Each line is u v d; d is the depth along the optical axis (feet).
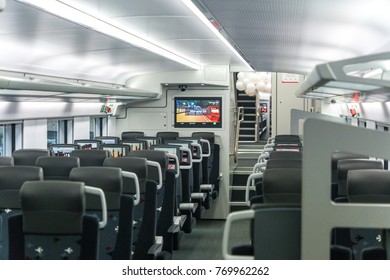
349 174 13.79
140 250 19.11
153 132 41.55
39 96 24.91
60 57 27.14
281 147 29.37
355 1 13.43
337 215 10.03
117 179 15.57
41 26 19.19
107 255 15.74
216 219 40.65
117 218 15.74
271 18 16.46
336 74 9.49
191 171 31.91
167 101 41.32
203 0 14.05
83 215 12.68
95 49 25.99
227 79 39.27
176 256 28.91
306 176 10.03
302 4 14.06
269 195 15.43
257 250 10.50
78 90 25.66
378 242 14.87
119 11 18.88
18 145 29.43
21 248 12.80
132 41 24.20
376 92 13.79
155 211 19.20
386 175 13.73
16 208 15.48
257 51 26.61
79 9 18.01
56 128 34.78
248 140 64.49
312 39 20.88
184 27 22.40
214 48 29.53
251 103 65.82
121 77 38.93
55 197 12.49
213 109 40.83
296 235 10.45
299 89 22.70
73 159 20.34
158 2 17.40
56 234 12.61
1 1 9.71
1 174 15.48
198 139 36.04
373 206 9.96
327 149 9.94
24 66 25.77
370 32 18.06
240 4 14.35
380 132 9.81
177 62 33.71
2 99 24.32
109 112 39.88
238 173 44.39
